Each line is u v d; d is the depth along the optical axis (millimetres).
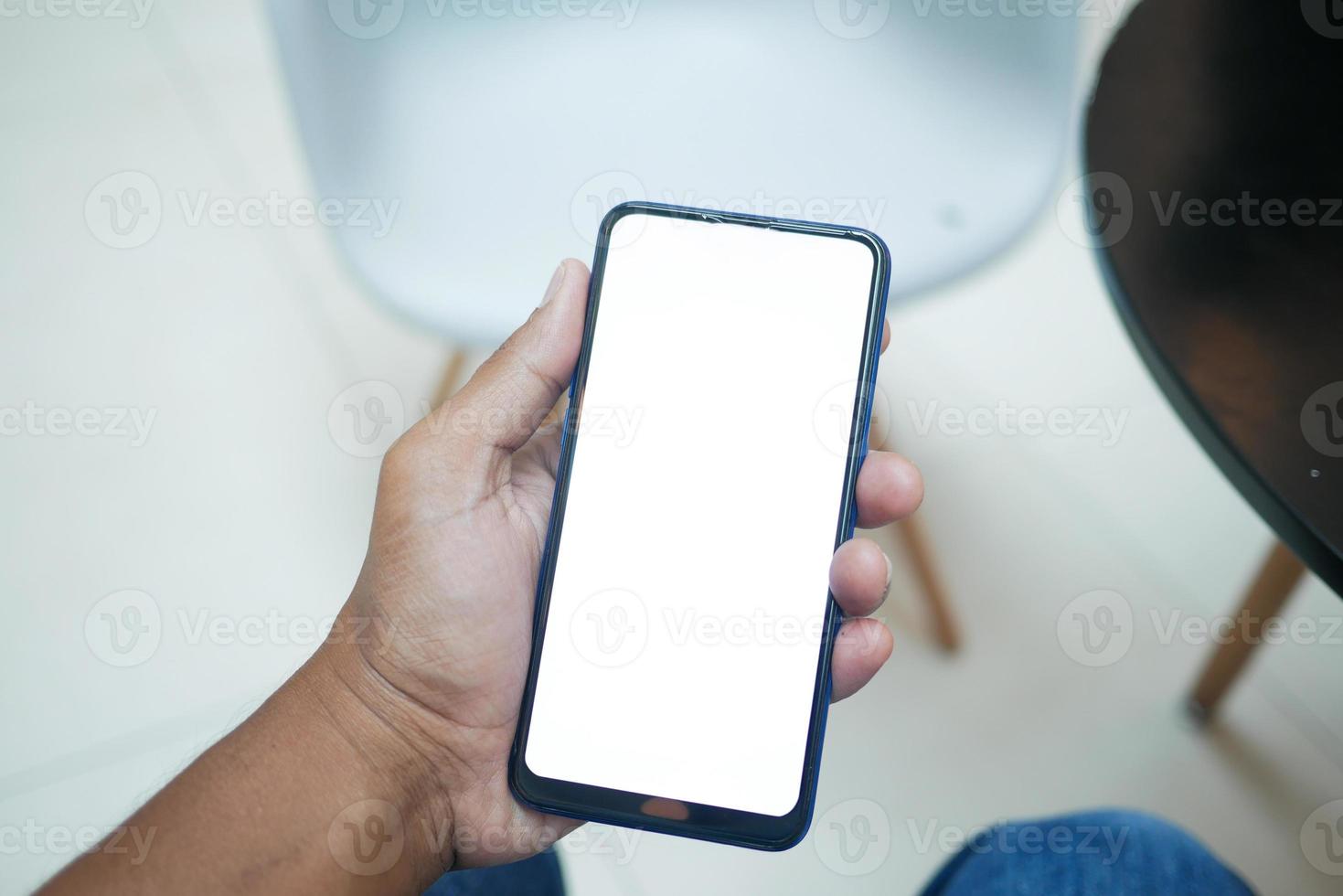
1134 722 1024
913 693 1048
